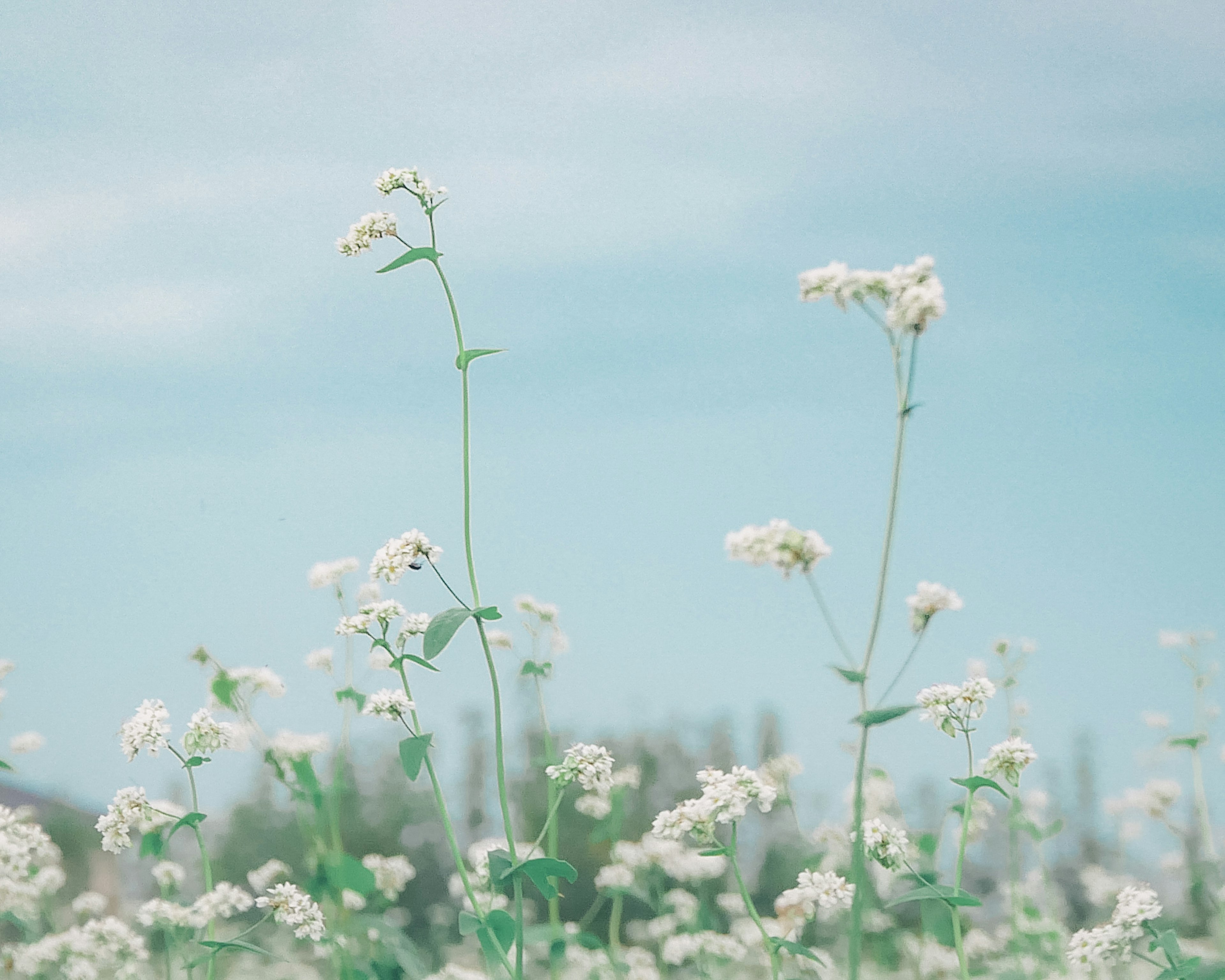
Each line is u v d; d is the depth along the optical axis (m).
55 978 4.09
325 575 4.31
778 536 2.88
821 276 3.04
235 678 4.14
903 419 2.98
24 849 4.08
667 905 4.87
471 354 3.48
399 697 3.39
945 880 3.80
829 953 4.32
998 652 4.50
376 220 3.59
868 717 2.94
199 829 3.90
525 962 4.61
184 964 3.91
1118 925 3.04
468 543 3.42
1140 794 4.91
